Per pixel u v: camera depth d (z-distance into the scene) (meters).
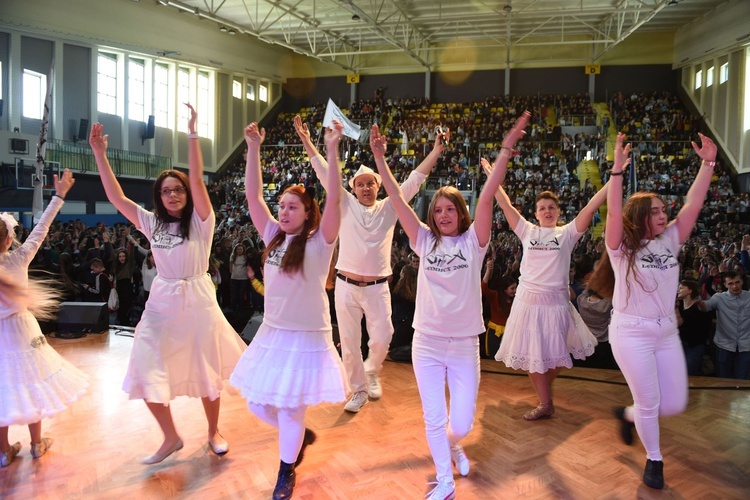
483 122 23.77
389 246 3.95
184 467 3.10
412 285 5.46
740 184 19.22
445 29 23.28
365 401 4.07
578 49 25.05
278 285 2.69
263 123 26.70
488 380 4.79
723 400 4.28
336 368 2.73
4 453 3.11
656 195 2.91
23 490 2.84
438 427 2.71
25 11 15.88
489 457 3.28
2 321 2.99
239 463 3.15
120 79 19.12
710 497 2.84
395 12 18.83
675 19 22.19
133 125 19.84
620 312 2.94
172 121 21.53
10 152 14.69
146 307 3.03
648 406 2.89
